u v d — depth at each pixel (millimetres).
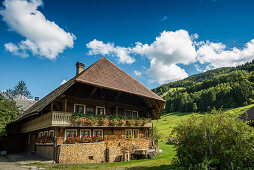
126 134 20875
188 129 9844
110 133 19172
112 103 19672
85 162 15062
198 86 132875
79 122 15789
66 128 15969
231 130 9070
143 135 23094
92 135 17625
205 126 9375
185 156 9617
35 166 12109
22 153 21781
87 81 15289
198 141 9586
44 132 18625
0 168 11391
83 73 16328
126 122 19547
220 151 9180
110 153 16594
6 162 14336
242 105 75625
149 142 21438
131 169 11953
